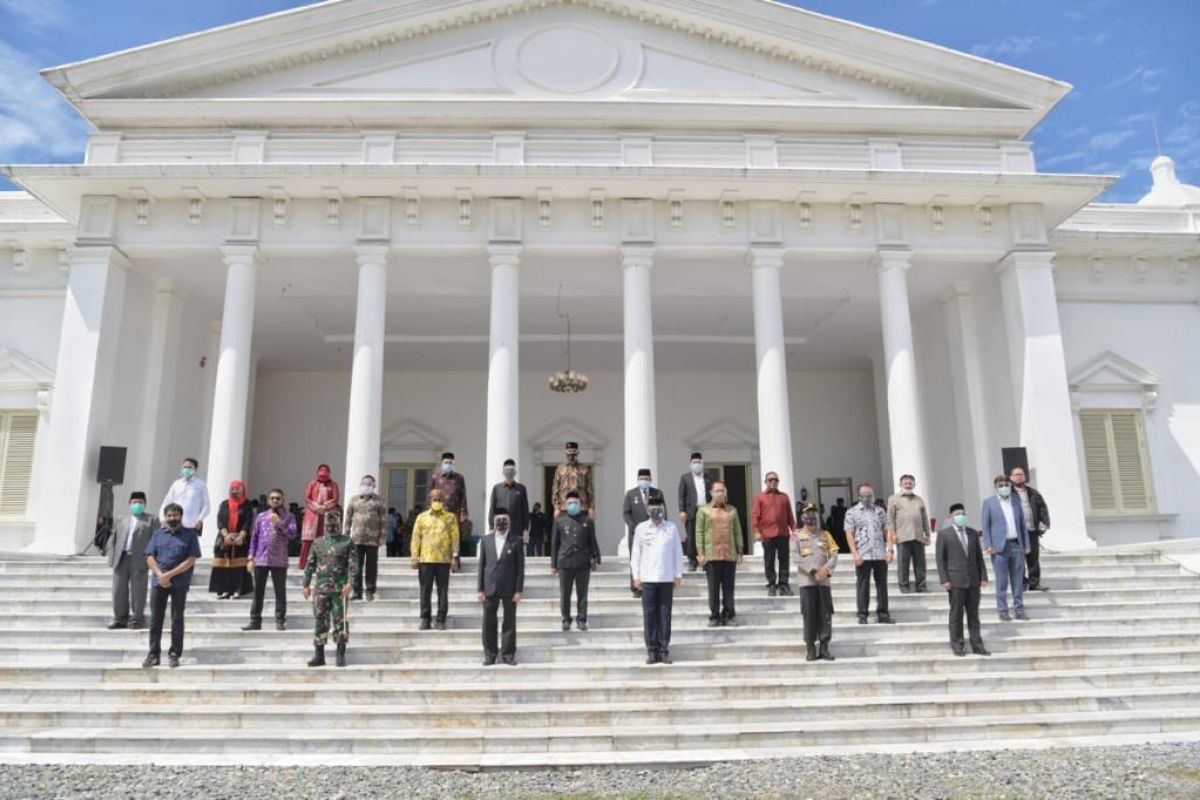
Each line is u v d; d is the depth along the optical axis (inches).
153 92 678.5
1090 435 754.8
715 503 452.1
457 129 684.7
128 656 408.2
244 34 672.4
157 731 342.0
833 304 833.5
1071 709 371.9
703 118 684.7
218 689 365.4
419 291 765.9
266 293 773.9
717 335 932.6
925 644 421.1
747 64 713.0
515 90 698.8
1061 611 470.3
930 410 847.7
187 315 780.6
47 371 713.6
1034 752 324.8
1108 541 735.7
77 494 613.3
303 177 634.2
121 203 664.4
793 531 463.2
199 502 501.0
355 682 380.5
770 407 641.0
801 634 429.4
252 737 331.0
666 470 1020.5
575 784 287.4
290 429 1010.7
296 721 347.6
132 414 697.0
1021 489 491.8
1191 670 401.1
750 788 277.6
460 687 367.9
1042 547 627.8
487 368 1021.2
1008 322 695.1
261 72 691.4
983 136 702.5
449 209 668.1
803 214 678.5
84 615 451.8
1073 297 778.8
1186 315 788.0
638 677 389.1
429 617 430.9
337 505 513.0
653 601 401.1
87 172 628.1
